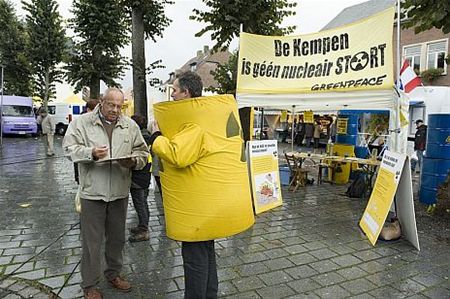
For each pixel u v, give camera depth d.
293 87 6.50
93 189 2.87
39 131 22.70
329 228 5.27
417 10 5.78
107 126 2.95
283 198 7.29
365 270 3.80
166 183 2.56
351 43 6.09
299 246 4.48
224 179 2.50
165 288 3.29
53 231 4.74
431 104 12.80
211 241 2.78
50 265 3.69
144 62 10.29
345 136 9.63
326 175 9.98
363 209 6.45
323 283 3.48
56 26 23.28
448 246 4.59
